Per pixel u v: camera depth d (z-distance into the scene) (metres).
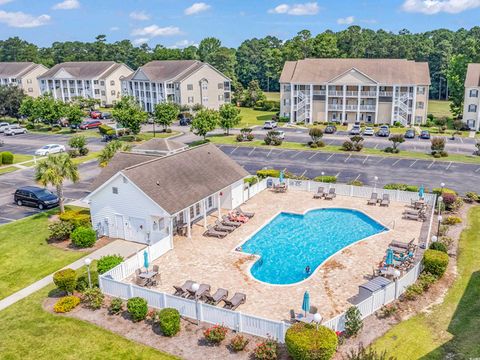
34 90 128.50
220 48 169.00
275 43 187.50
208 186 34.22
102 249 31.05
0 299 24.73
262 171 48.97
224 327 20.98
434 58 140.50
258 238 33.09
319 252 30.70
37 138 76.88
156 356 19.45
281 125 86.44
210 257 29.22
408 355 19.05
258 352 18.70
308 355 17.56
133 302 21.88
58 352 19.89
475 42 119.81
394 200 40.03
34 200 40.53
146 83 106.38
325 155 60.00
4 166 57.00
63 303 23.28
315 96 88.12
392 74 84.44
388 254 25.72
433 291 24.27
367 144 66.50
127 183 30.81
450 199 37.12
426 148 63.28
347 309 22.38
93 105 114.94
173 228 33.41
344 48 137.50
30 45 194.50
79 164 56.91
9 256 30.19
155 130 82.19
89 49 197.12
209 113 70.50
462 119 81.12
